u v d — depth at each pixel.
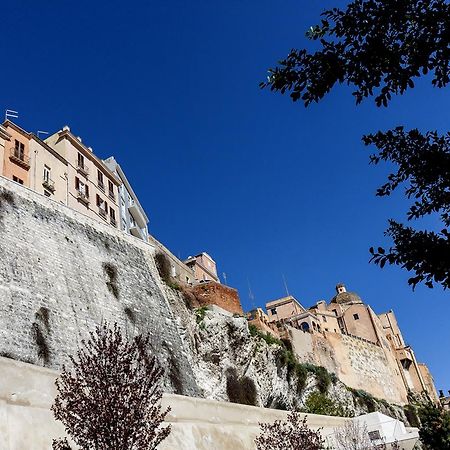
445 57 6.88
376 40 6.91
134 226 59.28
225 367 41.19
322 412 50.78
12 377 13.23
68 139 48.25
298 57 7.24
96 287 33.28
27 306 26.19
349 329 92.75
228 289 48.09
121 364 13.23
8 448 11.96
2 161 38.81
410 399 87.56
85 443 11.86
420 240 7.01
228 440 19.80
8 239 28.56
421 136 7.64
